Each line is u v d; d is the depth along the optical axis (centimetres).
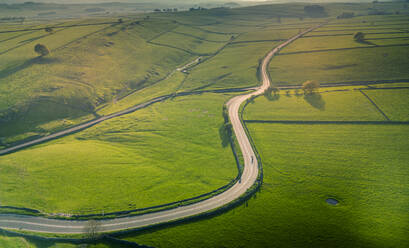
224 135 12012
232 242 6319
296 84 17100
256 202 7694
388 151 10138
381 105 13325
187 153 10662
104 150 10775
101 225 6700
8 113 12350
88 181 8481
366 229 6631
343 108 13525
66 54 19138
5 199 7331
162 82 19262
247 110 14250
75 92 15000
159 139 11831
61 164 9394
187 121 13488
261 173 9100
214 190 8225
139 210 7269
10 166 9106
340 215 7119
